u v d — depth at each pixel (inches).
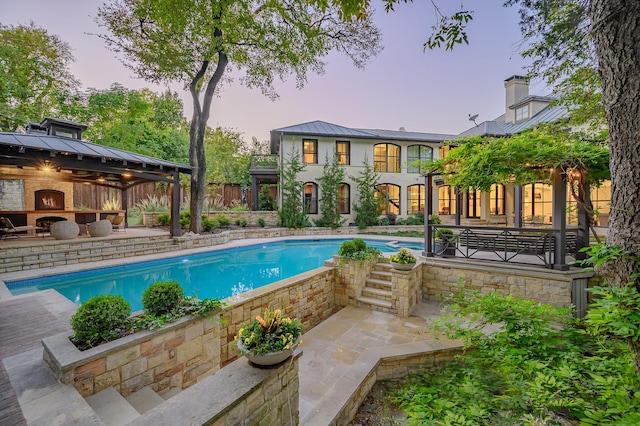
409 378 142.2
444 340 160.7
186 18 260.8
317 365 136.3
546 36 152.1
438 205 659.4
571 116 203.0
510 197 502.0
